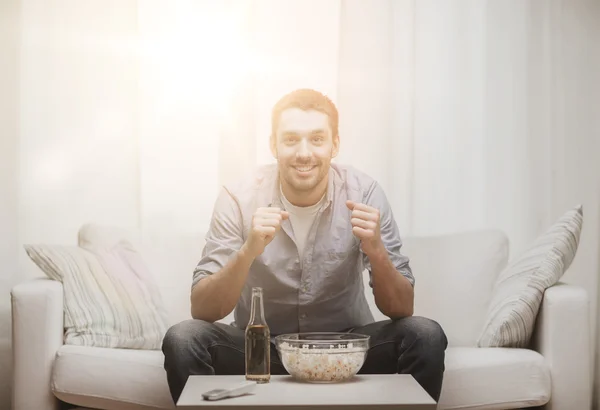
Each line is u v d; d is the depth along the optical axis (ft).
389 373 7.07
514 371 7.29
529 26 10.49
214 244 7.79
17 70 10.17
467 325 8.48
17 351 7.47
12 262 10.03
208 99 10.32
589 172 10.46
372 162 10.41
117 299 8.05
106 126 10.26
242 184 8.16
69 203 10.17
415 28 10.50
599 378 10.15
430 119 10.47
